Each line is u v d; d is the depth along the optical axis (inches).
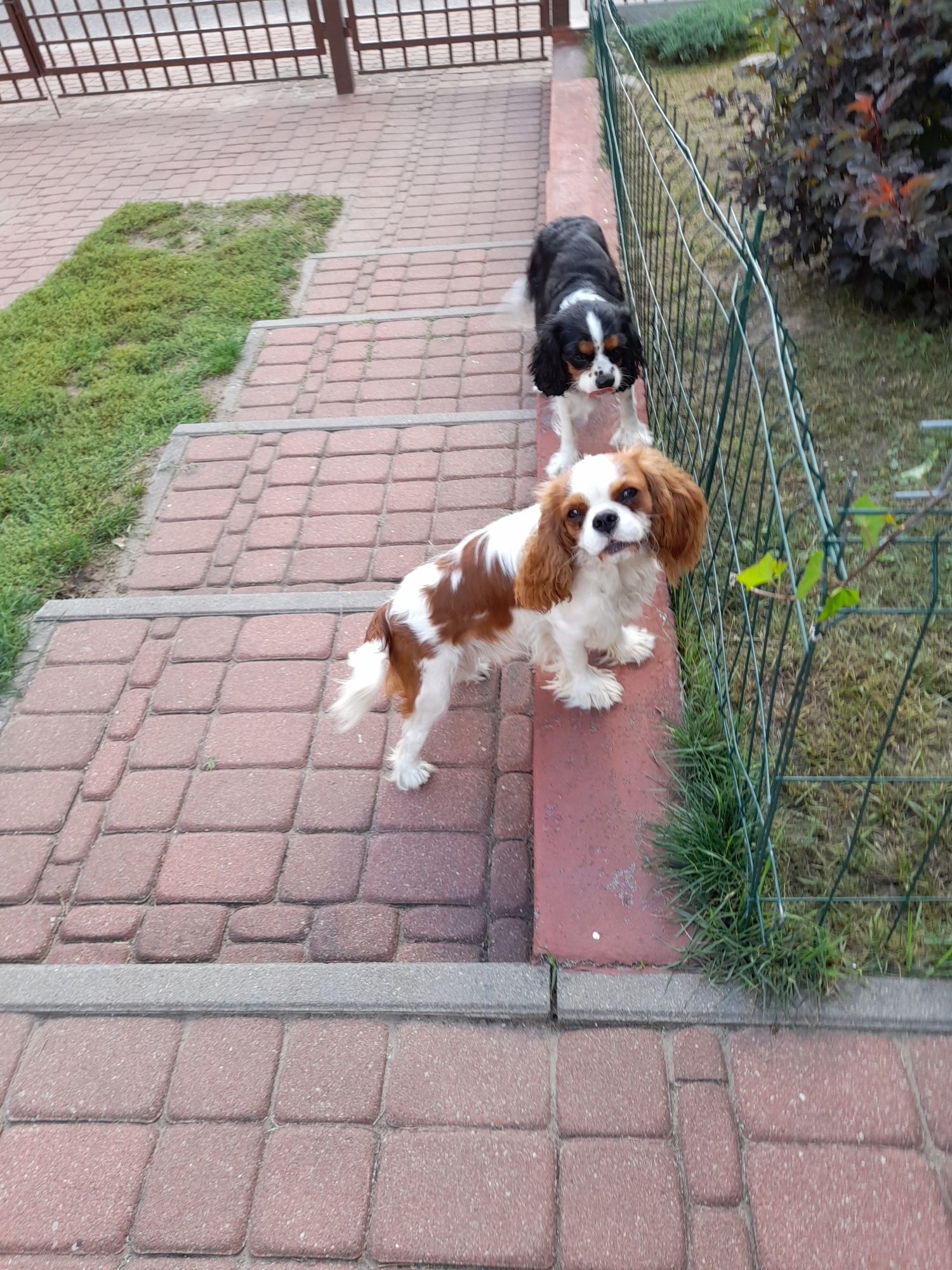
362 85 168.1
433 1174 37.9
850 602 28.5
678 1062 39.8
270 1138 39.6
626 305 78.8
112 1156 39.7
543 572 45.6
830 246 83.1
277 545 70.7
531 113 149.1
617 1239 35.7
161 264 110.7
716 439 51.6
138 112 169.8
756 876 40.8
